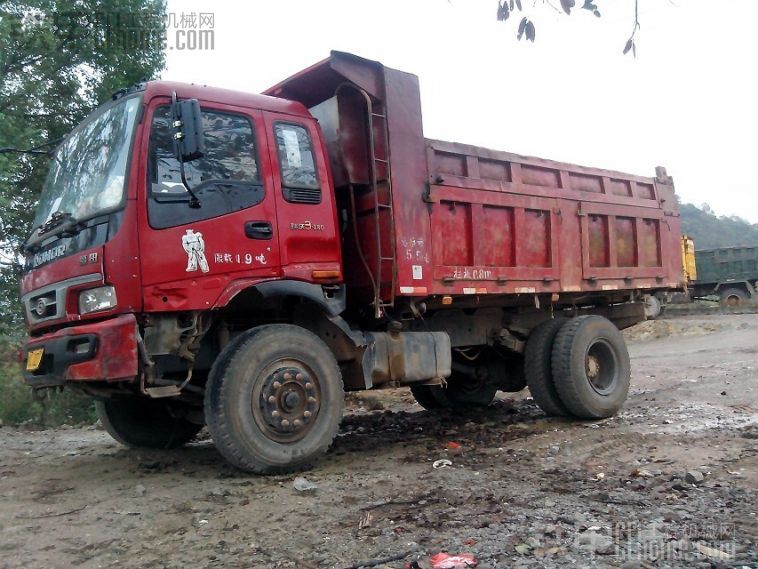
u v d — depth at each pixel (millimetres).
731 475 5039
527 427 7559
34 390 5598
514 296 7629
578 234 8031
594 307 9070
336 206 6375
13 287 11102
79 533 4117
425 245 6465
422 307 6648
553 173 7895
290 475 5438
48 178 6227
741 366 11641
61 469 5957
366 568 3467
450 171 6855
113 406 6621
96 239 5094
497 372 8875
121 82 11461
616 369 8156
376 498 4750
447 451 6332
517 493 4746
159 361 5426
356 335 6113
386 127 6305
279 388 5426
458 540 3799
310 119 6125
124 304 4902
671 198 9477
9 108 10703
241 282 5398
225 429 5195
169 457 6379
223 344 5781
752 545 3631
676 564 3396
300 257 5773
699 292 28047
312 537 3969
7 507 4707
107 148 5410
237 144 5590
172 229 5117
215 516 4398
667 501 4445
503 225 7297
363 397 10742
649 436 6598
